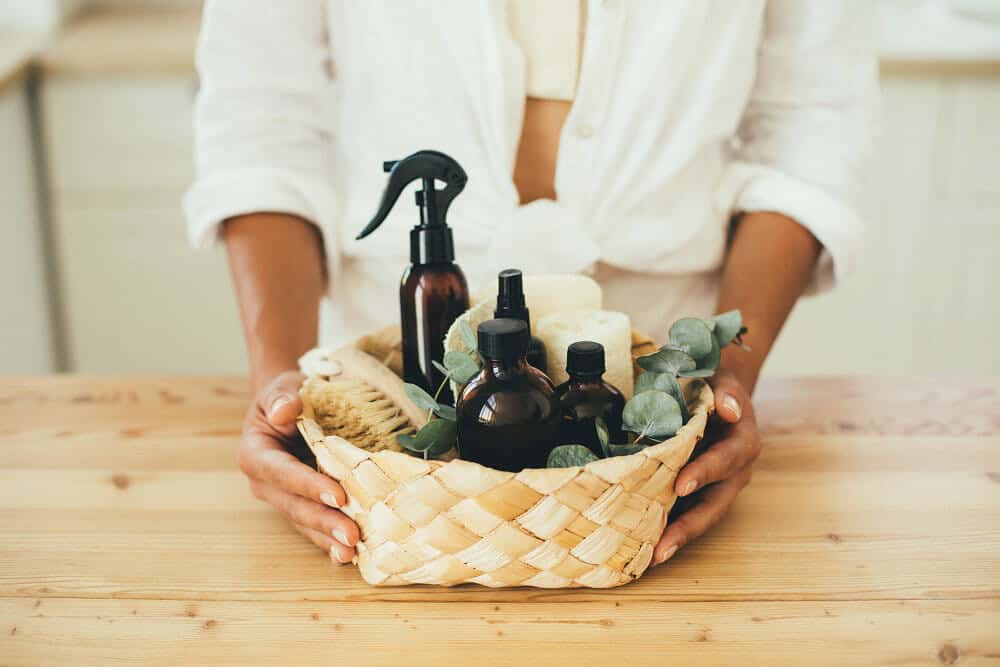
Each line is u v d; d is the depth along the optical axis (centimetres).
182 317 222
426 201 72
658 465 65
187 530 75
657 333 105
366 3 96
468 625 64
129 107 207
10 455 87
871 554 71
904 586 68
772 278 97
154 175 212
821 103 102
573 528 63
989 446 87
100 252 217
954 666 60
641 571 67
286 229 97
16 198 199
